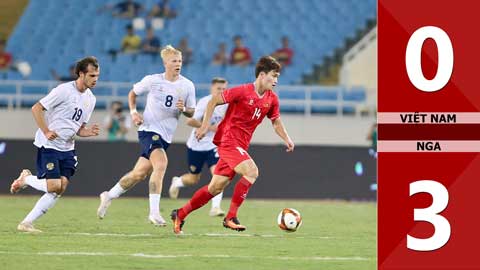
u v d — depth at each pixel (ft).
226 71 196.85
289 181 150.61
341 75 199.82
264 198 150.20
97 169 148.15
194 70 196.54
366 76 196.65
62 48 209.36
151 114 91.15
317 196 151.02
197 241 77.51
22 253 66.64
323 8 222.89
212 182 80.79
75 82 81.87
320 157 151.64
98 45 208.95
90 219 100.12
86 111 82.58
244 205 133.80
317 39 213.25
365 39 199.00
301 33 215.31
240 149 79.66
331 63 207.21
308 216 112.57
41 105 80.07
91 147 148.46
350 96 189.26
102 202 95.25
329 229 93.76
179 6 221.87
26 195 146.20
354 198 151.64
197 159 115.55
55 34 214.07
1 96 177.06
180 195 147.95
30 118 176.65
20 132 176.35
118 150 148.66
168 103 90.58
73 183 147.74
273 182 150.30
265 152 150.71
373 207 132.26
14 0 235.20
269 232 88.33
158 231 86.17
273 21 218.59
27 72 192.65
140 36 211.20
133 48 203.72
